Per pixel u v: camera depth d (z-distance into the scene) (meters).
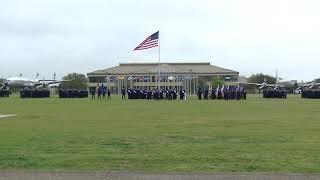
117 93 188.50
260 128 28.20
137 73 188.62
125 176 11.88
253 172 12.64
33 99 96.44
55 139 22.00
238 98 93.00
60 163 14.51
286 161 14.91
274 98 101.44
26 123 32.41
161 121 34.28
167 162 14.74
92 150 17.84
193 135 24.06
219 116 39.81
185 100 87.50
